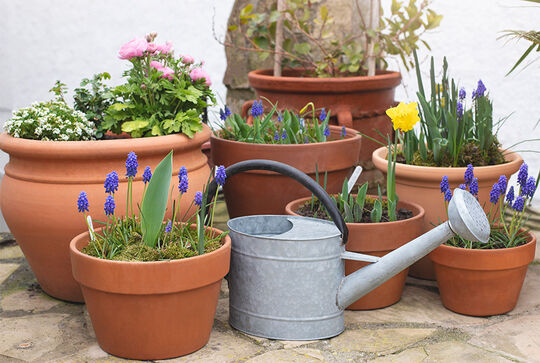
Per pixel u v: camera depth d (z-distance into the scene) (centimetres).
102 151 213
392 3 350
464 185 229
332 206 204
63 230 219
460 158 259
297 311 204
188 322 192
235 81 415
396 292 235
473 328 217
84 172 217
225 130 288
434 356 197
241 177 272
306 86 318
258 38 367
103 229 205
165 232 204
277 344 204
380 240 222
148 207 195
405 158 263
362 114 329
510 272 221
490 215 239
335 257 205
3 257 281
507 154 269
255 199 273
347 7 376
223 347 202
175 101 239
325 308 206
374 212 230
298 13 379
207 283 189
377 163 262
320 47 352
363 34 358
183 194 228
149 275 180
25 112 228
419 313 229
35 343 205
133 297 183
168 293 183
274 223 223
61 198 216
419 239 200
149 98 239
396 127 217
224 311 230
